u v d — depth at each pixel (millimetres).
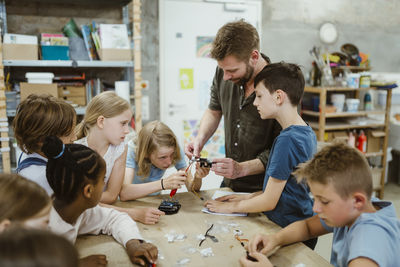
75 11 3346
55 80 3199
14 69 3209
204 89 3924
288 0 4113
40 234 491
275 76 1328
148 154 1790
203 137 2043
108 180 1562
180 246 1188
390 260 896
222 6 3838
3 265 441
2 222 746
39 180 1261
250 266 1025
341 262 1056
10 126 3174
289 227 1236
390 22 4617
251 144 1768
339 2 4332
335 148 1042
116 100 1557
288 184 1386
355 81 3877
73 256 504
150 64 3723
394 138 4488
